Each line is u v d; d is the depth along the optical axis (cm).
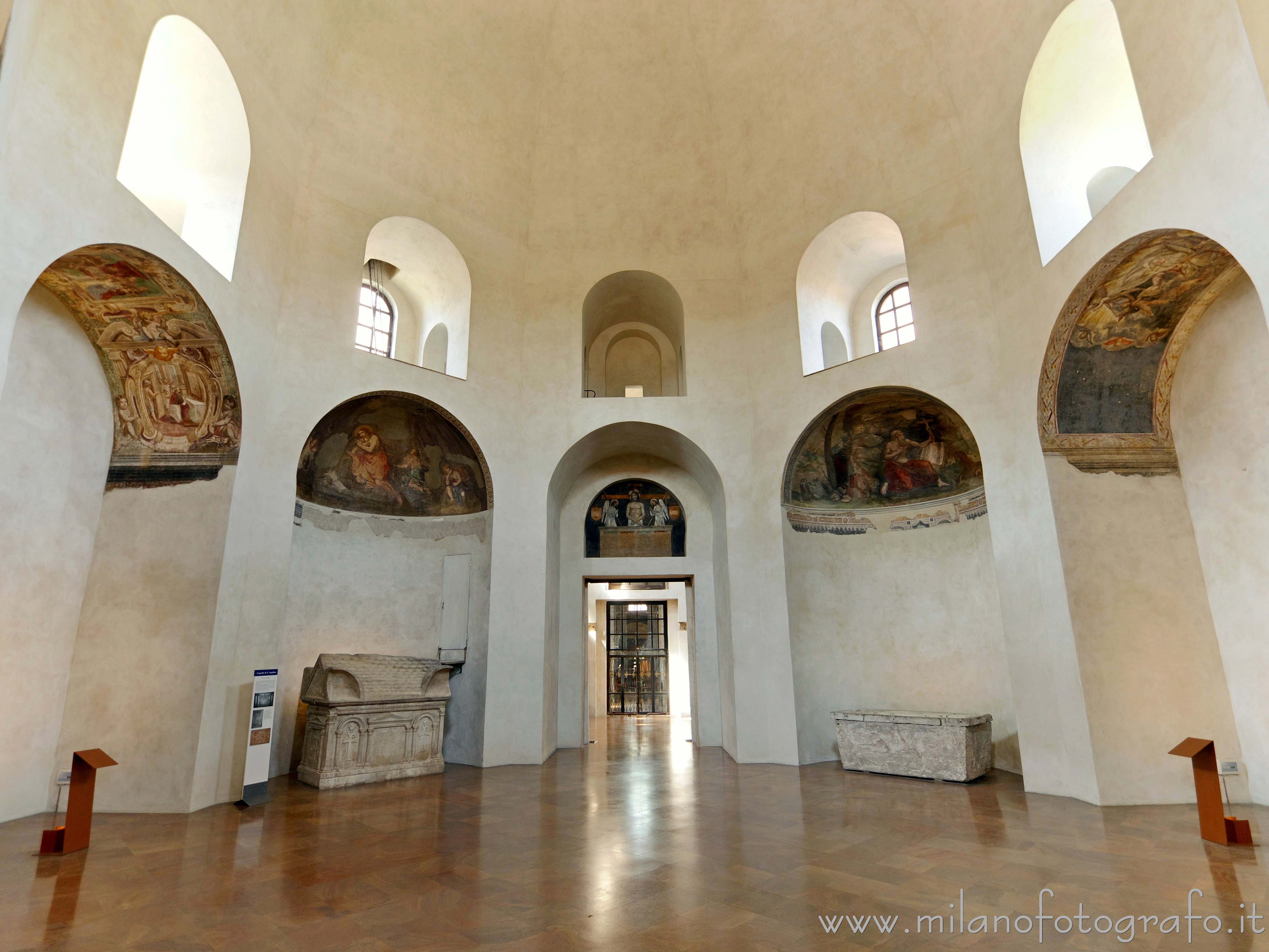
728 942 406
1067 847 598
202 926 435
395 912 458
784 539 1108
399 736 970
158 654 788
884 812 738
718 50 1209
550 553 1199
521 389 1202
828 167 1148
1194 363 802
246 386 859
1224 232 575
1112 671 777
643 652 1947
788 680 1058
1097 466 830
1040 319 830
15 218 530
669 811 750
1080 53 814
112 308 764
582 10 1195
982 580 1045
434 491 1203
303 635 1051
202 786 769
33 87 547
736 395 1191
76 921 444
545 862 566
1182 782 758
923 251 1029
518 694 1079
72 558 780
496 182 1237
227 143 879
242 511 850
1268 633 729
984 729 953
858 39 1084
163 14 712
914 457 1126
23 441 711
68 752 759
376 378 1043
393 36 1090
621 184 1274
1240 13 549
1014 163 881
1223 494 776
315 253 1012
